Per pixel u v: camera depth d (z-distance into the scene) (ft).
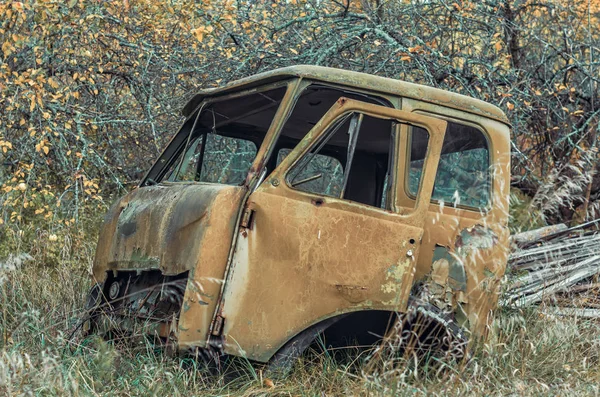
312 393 14.79
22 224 26.05
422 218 15.79
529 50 34.68
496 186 16.89
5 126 25.71
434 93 16.74
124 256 17.34
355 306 15.20
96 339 16.84
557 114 31.12
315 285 15.03
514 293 20.57
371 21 29.35
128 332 16.85
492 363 15.98
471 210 16.69
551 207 18.42
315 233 15.10
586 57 36.27
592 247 23.84
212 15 27.63
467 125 16.93
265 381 14.75
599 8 34.04
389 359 15.34
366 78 16.24
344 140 17.35
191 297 14.52
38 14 24.43
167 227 15.87
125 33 27.78
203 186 15.83
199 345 14.51
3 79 25.44
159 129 29.17
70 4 23.32
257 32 29.60
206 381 15.16
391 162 15.98
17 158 27.14
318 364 15.87
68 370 14.93
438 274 16.14
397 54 29.12
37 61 23.95
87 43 26.17
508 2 32.37
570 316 19.61
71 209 26.18
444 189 16.57
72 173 25.64
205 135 19.27
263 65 29.68
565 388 15.26
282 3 30.91
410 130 16.10
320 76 15.87
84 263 23.76
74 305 20.31
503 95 28.37
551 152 33.63
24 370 13.99
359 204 15.49
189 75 29.58
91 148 26.99
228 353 14.58
